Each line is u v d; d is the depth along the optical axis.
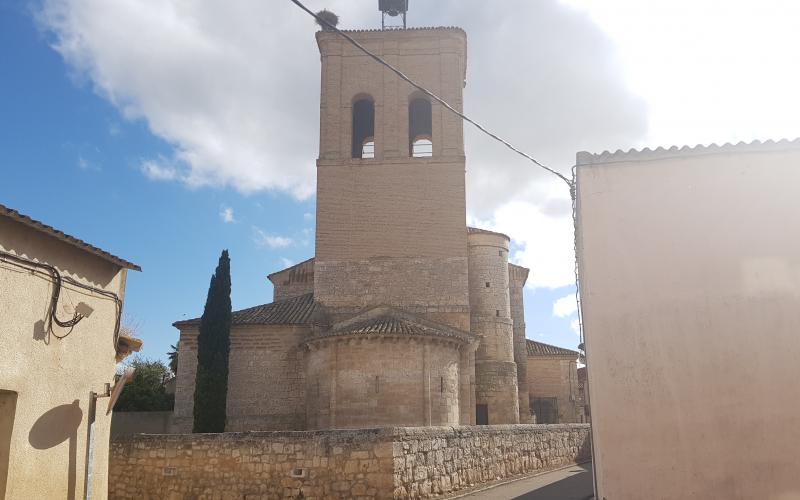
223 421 31.55
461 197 38.66
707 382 11.55
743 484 11.13
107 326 13.20
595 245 12.31
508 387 39.56
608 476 11.47
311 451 17.28
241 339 34.47
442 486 18.52
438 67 40.69
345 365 29.84
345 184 39.06
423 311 37.00
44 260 11.39
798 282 11.62
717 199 12.10
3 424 10.58
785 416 11.24
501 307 41.00
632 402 11.68
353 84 40.69
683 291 11.89
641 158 12.46
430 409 29.34
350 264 37.88
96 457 12.71
